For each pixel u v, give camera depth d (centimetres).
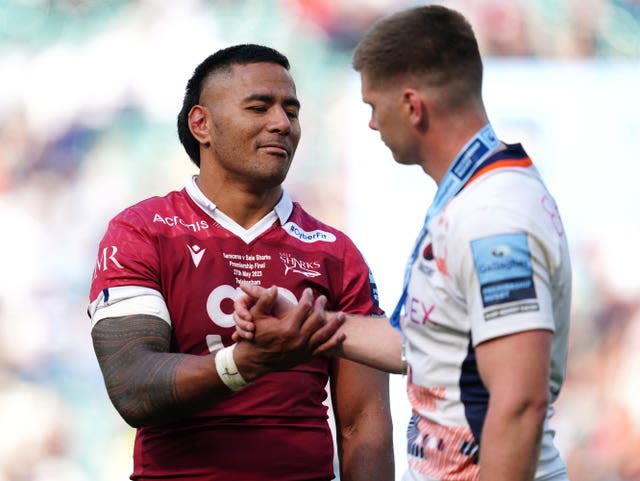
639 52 3294
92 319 1134
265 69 1177
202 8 3288
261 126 1158
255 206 1183
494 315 826
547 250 845
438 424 889
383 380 1219
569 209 3284
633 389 3241
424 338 896
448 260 862
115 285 1119
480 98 905
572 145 3294
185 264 1138
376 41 908
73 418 3119
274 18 3288
